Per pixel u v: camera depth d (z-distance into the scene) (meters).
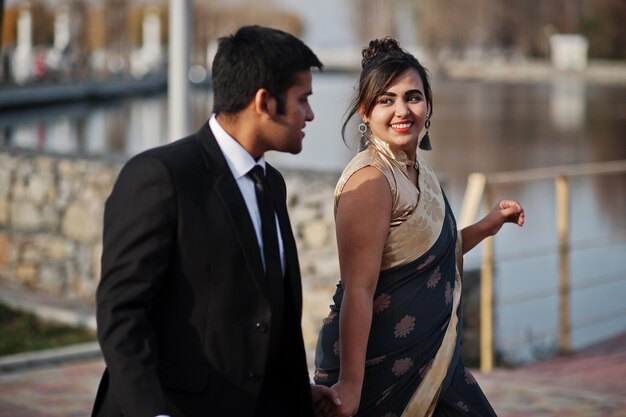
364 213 3.83
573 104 62.00
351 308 3.77
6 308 9.96
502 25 118.69
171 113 9.91
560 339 9.23
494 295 8.47
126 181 3.26
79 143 33.19
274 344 3.39
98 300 3.22
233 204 3.31
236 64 3.31
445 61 124.56
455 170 28.48
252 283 3.31
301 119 3.37
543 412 6.86
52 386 7.46
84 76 71.62
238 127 3.37
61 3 81.88
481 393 4.11
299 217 9.17
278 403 3.51
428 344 3.93
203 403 3.28
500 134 41.25
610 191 22.50
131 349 3.13
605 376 8.09
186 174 3.27
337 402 3.66
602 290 12.60
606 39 111.06
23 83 52.34
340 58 141.75
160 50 95.62
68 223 10.86
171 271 3.28
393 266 3.91
